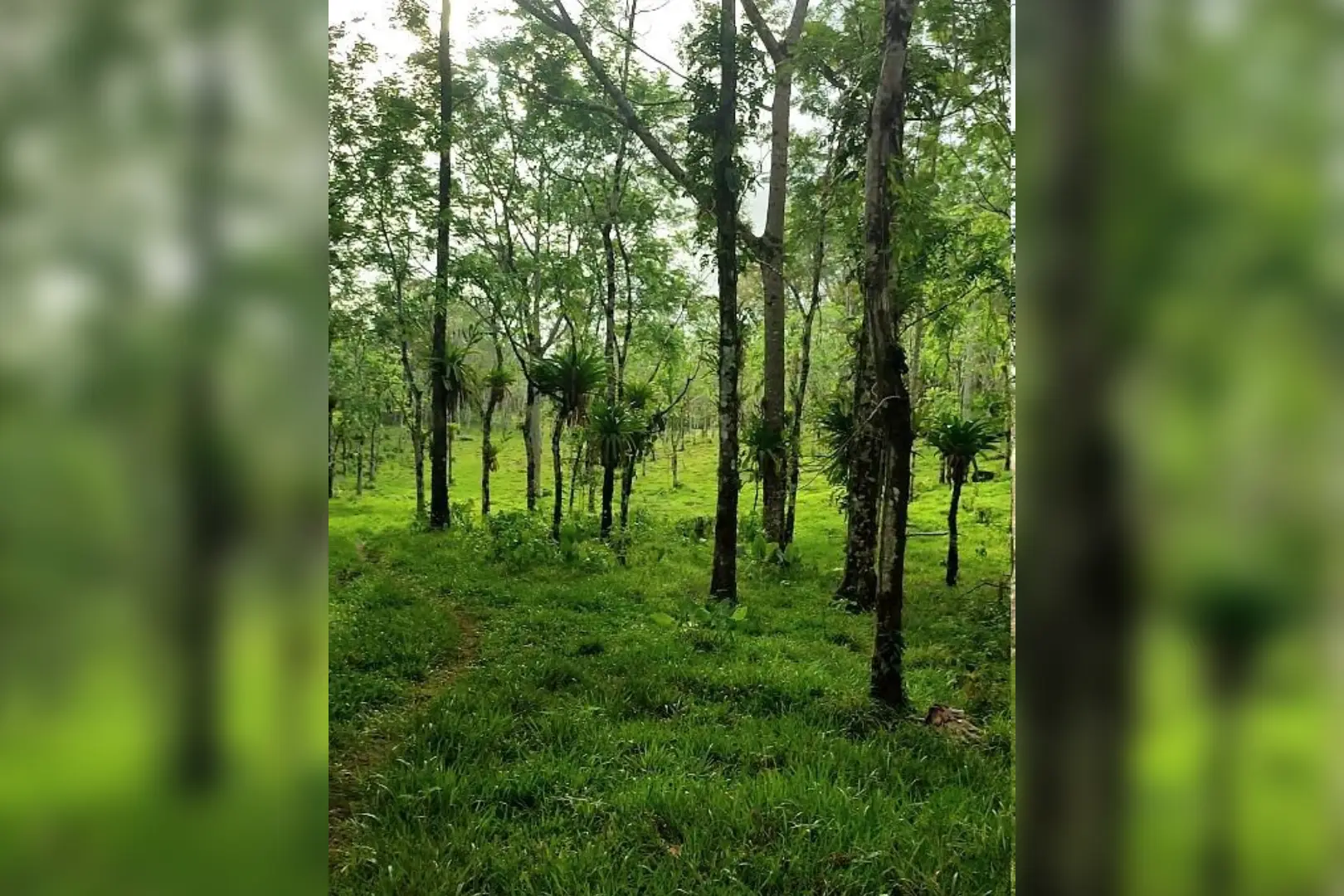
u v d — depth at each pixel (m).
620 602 9.48
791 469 14.88
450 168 16.11
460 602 9.39
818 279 14.95
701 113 9.65
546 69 12.80
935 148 8.91
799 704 5.61
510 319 18.08
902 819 3.62
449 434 18.84
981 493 18.16
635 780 4.09
